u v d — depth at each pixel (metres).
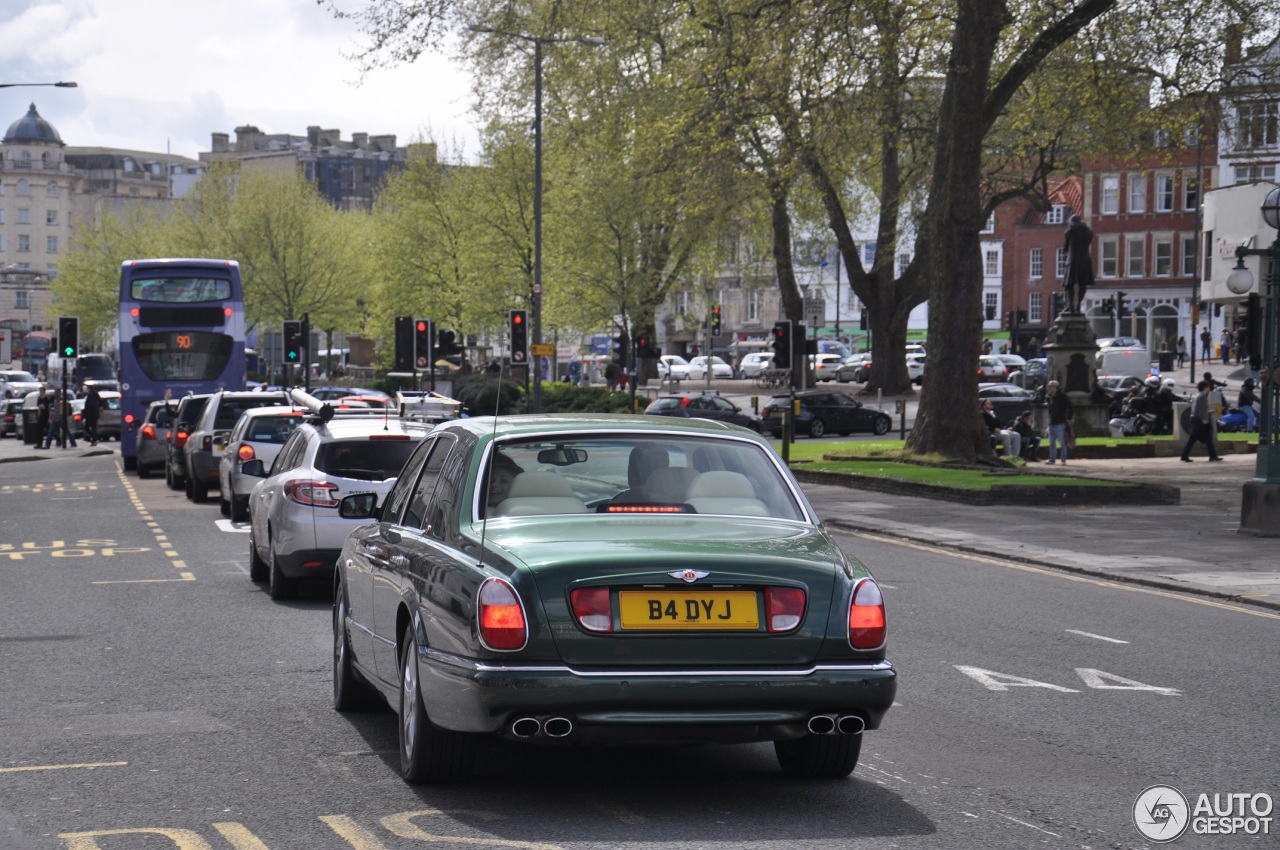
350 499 10.93
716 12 37.22
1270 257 24.20
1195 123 41.03
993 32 38.19
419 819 7.76
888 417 68.06
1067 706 11.14
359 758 9.33
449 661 7.76
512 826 7.61
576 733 7.46
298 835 7.45
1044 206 55.31
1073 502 31.52
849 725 7.76
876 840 7.35
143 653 13.75
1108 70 40.56
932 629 15.20
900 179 69.94
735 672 7.55
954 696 11.53
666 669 7.50
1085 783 8.69
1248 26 38.59
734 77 37.16
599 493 8.55
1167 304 116.12
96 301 130.25
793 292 68.81
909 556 22.86
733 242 75.38
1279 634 15.04
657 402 64.62
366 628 9.91
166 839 7.40
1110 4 37.88
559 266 74.81
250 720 10.60
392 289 92.75
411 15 40.44
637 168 43.88
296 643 14.38
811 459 45.03
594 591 7.48
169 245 123.44
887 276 73.69
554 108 73.00
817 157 40.12
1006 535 25.39
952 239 39.34
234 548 24.39
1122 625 15.59
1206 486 36.75
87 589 18.91
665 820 7.74
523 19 56.12
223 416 35.38
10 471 52.41
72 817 7.86
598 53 58.97
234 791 8.45
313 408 21.19
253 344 140.88
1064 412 46.66
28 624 15.74
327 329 116.31
